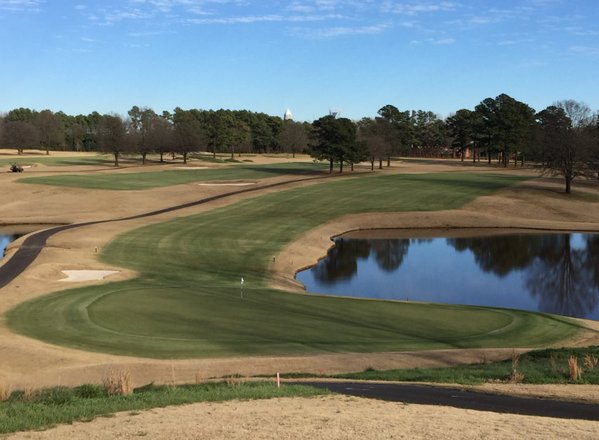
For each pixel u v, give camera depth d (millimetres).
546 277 50625
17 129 188750
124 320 29250
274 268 50188
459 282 48938
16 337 25625
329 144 119938
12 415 13336
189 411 13836
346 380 18969
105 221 70312
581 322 32469
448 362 23031
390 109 194625
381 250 62219
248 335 27094
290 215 77312
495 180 109250
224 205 83625
